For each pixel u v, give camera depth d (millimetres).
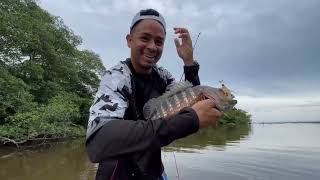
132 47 2943
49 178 13742
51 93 32656
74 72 38562
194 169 15250
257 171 15078
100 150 2195
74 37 40125
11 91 22703
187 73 3490
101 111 2385
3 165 16516
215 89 2557
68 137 30750
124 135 2168
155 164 2850
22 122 22141
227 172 14766
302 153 20516
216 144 25578
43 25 31688
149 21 2861
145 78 3014
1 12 23547
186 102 2586
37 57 32750
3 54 26719
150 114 2736
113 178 2871
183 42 3510
